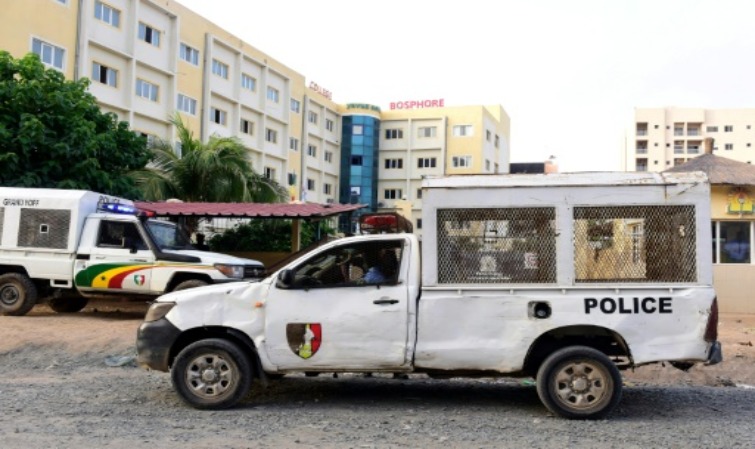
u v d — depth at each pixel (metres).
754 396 8.03
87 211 13.25
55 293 13.43
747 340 11.62
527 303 6.62
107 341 10.62
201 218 18.95
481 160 62.50
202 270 12.79
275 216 16.31
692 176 6.66
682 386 8.86
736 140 95.00
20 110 15.76
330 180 63.88
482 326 6.64
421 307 6.69
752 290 16.62
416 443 5.63
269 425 6.20
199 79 41.00
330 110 63.06
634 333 6.51
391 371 6.75
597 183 6.69
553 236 6.68
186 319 6.88
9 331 11.01
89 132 16.33
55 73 16.88
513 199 6.74
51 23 29.09
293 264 6.92
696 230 6.58
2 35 26.64
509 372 6.67
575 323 6.54
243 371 6.82
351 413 6.80
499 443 5.66
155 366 6.92
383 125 66.06
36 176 15.43
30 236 13.02
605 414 6.54
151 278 12.82
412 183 64.62
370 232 8.30
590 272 6.64
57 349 10.27
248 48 46.91
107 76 33.47
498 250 6.75
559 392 6.57
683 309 6.50
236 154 22.25
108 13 33.41
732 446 5.63
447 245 6.79
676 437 5.91
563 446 5.57
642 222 6.67
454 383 8.68
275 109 51.88
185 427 6.07
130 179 18.50
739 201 17.94
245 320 6.84
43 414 6.50
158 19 37.28
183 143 22.59
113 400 7.25
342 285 6.84
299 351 6.75
